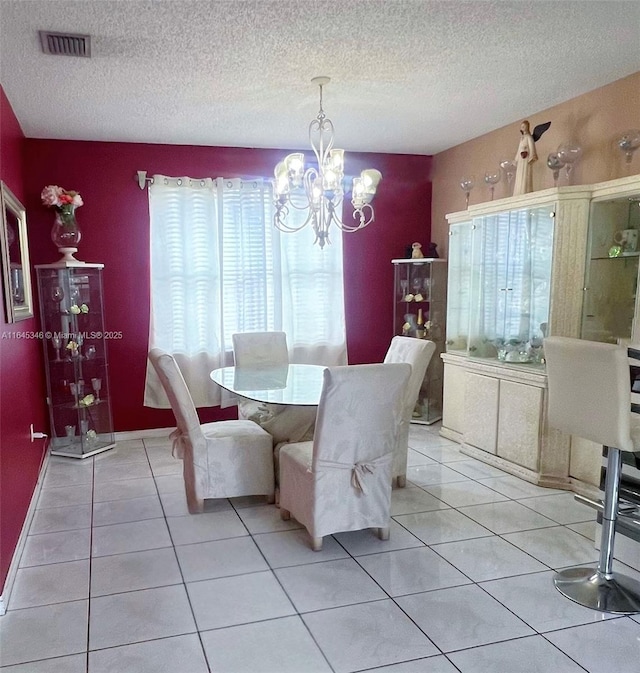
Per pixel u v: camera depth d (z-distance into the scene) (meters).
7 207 2.93
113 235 4.59
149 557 2.73
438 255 5.38
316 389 3.31
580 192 3.38
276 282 4.99
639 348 2.52
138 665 1.96
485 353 4.29
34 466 3.56
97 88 3.28
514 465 3.84
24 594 2.41
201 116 3.89
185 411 3.17
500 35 2.71
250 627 2.17
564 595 2.38
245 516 3.22
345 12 2.42
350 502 2.80
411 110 3.90
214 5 2.32
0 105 3.09
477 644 2.06
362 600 2.35
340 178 3.28
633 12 2.48
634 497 2.56
